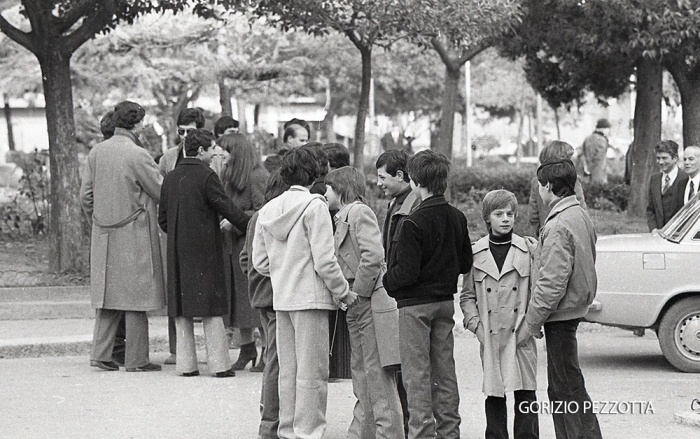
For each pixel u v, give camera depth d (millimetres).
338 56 34406
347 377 8375
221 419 9367
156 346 13664
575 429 7465
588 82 25578
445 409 7629
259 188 11227
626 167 27422
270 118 45625
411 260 7371
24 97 37375
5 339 13250
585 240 7379
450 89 25594
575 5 21969
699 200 11938
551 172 7430
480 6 18062
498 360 7605
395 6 17500
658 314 11539
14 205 21703
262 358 11516
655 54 20750
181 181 10984
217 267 11062
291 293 7848
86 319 15445
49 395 10430
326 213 7812
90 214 11711
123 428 9047
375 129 49625
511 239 7699
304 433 7891
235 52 29453
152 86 31859
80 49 28844
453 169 29047
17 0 29719
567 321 7461
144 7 18391
